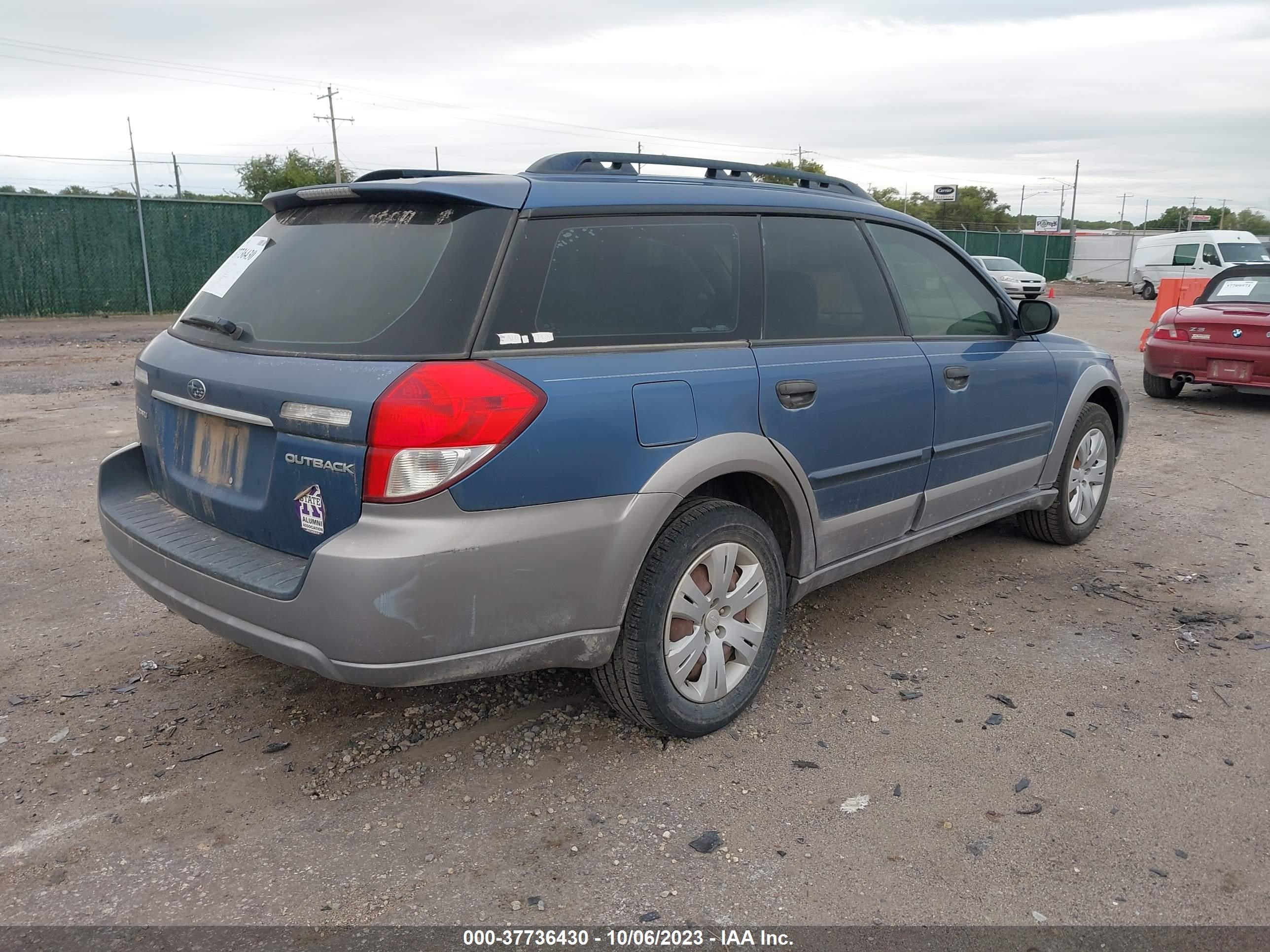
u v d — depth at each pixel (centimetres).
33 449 710
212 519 290
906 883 246
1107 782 292
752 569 318
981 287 440
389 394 238
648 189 306
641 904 237
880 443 359
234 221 2053
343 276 274
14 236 1833
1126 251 4125
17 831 263
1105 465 526
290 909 234
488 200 269
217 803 277
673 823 269
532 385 254
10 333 1584
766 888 243
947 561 495
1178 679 363
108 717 325
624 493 272
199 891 240
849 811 276
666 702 296
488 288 257
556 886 243
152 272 1986
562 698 340
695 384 292
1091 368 498
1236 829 269
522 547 253
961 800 282
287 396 253
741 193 335
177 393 296
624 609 280
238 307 295
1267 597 448
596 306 281
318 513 252
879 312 375
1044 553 509
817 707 337
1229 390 1125
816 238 357
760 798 282
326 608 241
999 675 364
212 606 272
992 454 429
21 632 393
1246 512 593
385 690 345
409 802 278
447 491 241
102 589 441
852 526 357
